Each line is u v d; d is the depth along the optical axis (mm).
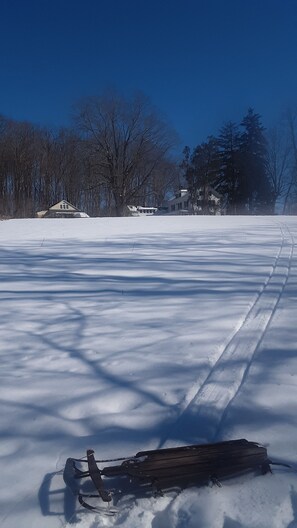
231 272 8516
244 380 3555
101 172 59844
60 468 2508
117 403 3254
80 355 4281
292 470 2389
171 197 76375
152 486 2260
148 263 9953
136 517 2123
